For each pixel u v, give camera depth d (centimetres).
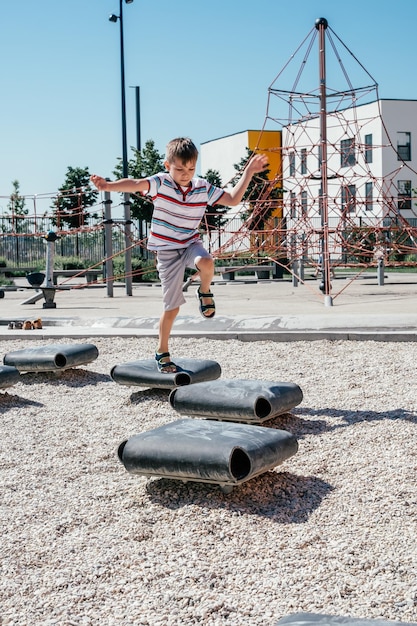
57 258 2667
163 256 485
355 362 600
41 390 545
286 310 1070
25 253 2914
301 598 230
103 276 2231
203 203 475
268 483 328
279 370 584
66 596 238
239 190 474
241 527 286
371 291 1507
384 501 304
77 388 548
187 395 425
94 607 230
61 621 223
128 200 1571
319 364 600
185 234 479
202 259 459
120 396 519
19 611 230
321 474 342
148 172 3031
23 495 329
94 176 447
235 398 411
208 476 310
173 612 226
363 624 191
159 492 324
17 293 1870
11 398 514
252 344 704
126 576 250
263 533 280
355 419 430
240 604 229
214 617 222
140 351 691
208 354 662
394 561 252
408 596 229
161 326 497
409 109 4056
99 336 775
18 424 451
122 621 221
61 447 401
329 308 1093
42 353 574
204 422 351
